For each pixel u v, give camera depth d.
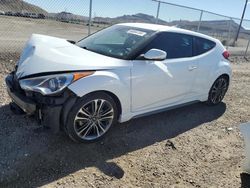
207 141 4.85
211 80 5.93
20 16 9.28
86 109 3.91
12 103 4.29
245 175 3.99
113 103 4.16
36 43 4.50
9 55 8.00
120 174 3.67
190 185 3.66
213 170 4.04
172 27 5.36
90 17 9.00
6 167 3.45
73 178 3.46
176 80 5.06
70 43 4.84
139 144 4.42
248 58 16.17
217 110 6.28
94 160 3.84
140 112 4.63
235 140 5.03
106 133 4.25
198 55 5.58
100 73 3.94
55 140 4.08
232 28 17.70
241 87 8.61
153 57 4.38
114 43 4.80
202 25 14.20
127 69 4.25
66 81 3.67
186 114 5.78
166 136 4.79
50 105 3.64
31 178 3.35
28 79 3.81
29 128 4.27
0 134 4.04
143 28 5.09
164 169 3.91
